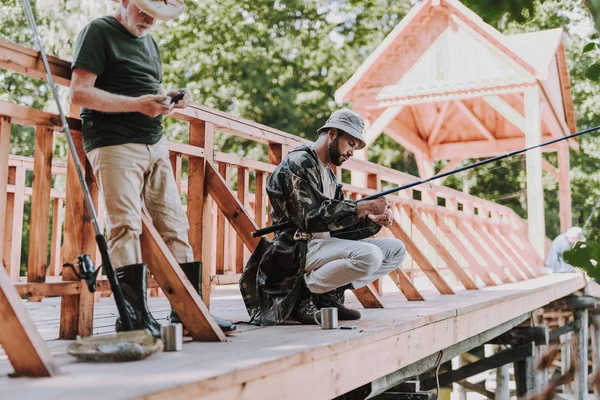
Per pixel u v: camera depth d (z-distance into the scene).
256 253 3.57
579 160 21.66
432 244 6.54
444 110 12.37
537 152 9.30
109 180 2.73
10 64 2.65
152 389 1.68
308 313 3.40
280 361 2.18
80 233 2.94
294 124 20.72
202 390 1.80
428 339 3.68
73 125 2.94
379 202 3.25
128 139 2.76
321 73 22.14
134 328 2.56
